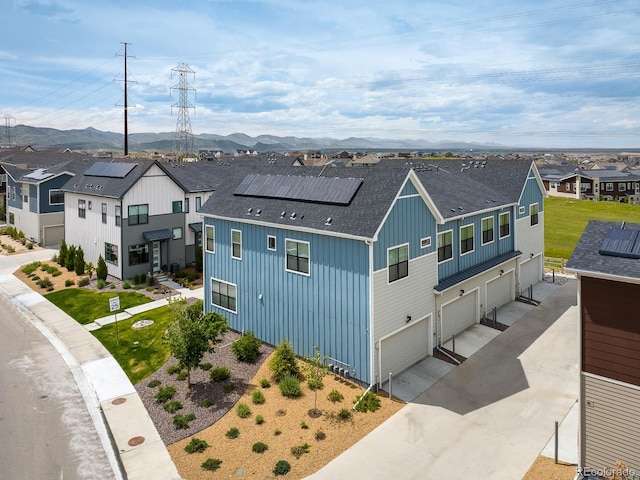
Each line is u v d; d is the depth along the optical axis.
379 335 16.59
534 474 12.05
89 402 16.25
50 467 12.76
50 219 42.84
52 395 16.75
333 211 17.94
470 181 27.55
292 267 18.83
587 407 11.71
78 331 22.72
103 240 32.41
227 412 15.12
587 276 11.35
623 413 11.16
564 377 17.41
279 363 17.03
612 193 86.69
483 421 14.61
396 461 12.69
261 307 20.42
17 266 35.78
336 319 17.36
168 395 16.17
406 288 17.94
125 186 30.73
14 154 63.25
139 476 12.26
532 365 18.45
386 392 16.48
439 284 19.98
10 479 12.24
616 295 11.06
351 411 15.12
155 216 32.28
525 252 28.38
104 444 13.82
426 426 14.34
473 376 17.67
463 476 12.08
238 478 12.07
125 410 15.53
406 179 17.47
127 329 22.69
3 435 14.28
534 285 29.67
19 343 21.52
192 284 30.25
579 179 84.12
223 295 22.38
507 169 29.34
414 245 18.31
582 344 11.62
